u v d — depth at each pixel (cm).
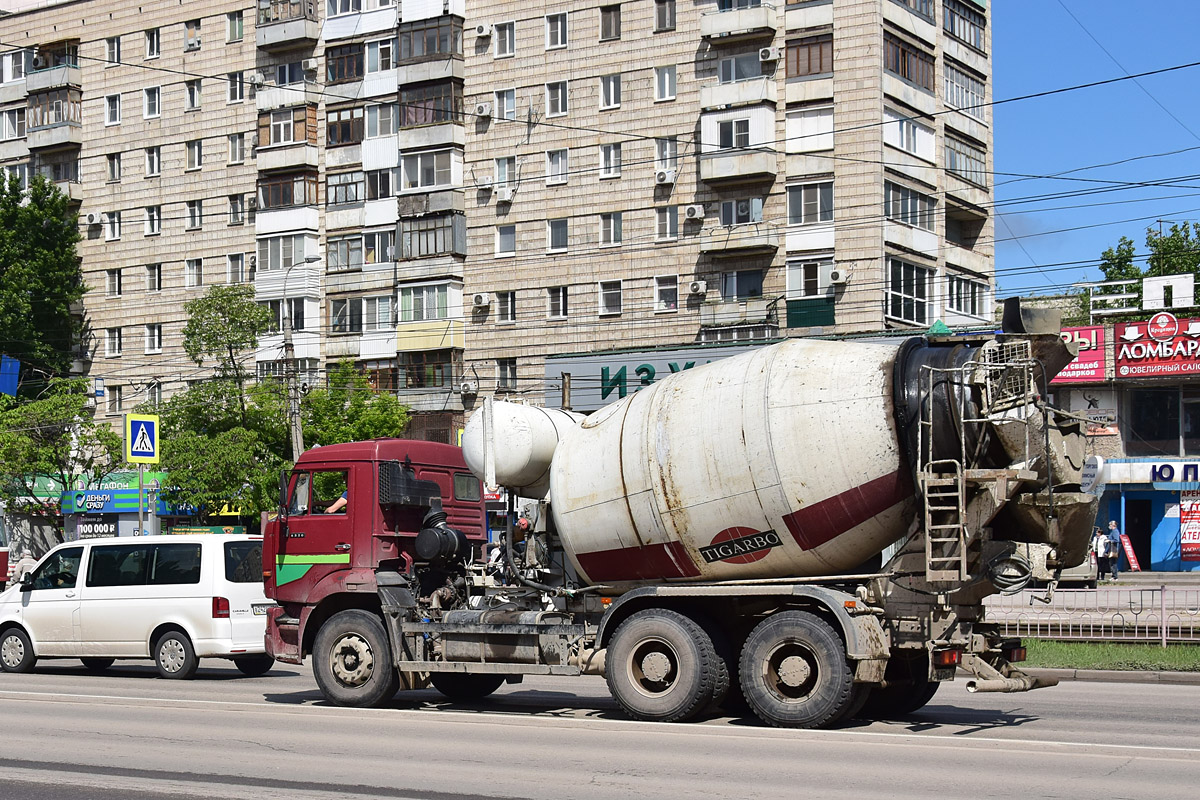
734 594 1160
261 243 5403
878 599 1153
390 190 5166
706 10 4569
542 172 4888
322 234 5319
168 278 5681
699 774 900
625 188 4716
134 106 5791
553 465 1324
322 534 1395
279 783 884
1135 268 5725
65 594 1844
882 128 4288
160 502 4366
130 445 2714
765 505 1176
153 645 1795
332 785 874
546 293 4872
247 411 4394
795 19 4428
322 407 4425
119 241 5819
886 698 1261
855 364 1173
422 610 1356
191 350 4525
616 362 3959
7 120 6128
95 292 5878
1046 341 1133
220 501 4184
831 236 4338
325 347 5281
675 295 4616
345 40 5272
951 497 1108
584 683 1678
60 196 5778
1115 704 1395
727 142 4500
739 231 4481
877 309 4253
